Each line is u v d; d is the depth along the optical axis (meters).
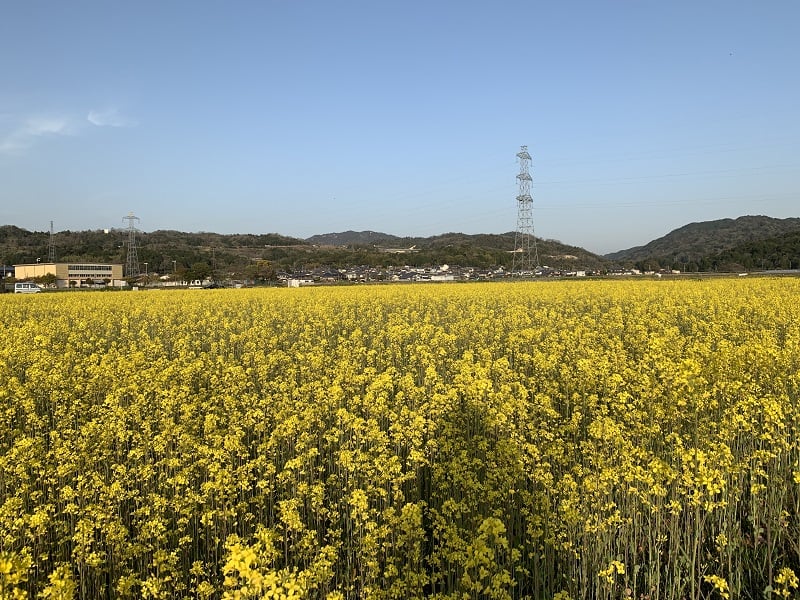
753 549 7.98
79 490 8.12
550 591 7.21
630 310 27.06
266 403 12.58
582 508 7.29
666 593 7.13
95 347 21.77
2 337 21.17
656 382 11.42
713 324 19.34
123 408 12.21
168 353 21.61
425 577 6.27
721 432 8.98
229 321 27.98
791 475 8.70
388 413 11.05
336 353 18.94
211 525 7.79
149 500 8.16
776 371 11.57
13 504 7.38
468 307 30.55
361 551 6.94
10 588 4.97
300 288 55.59
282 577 5.26
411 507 6.60
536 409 11.43
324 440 11.27
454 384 13.12
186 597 6.66
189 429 11.38
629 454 8.04
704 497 7.66
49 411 13.90
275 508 8.75
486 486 7.95
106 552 7.38
